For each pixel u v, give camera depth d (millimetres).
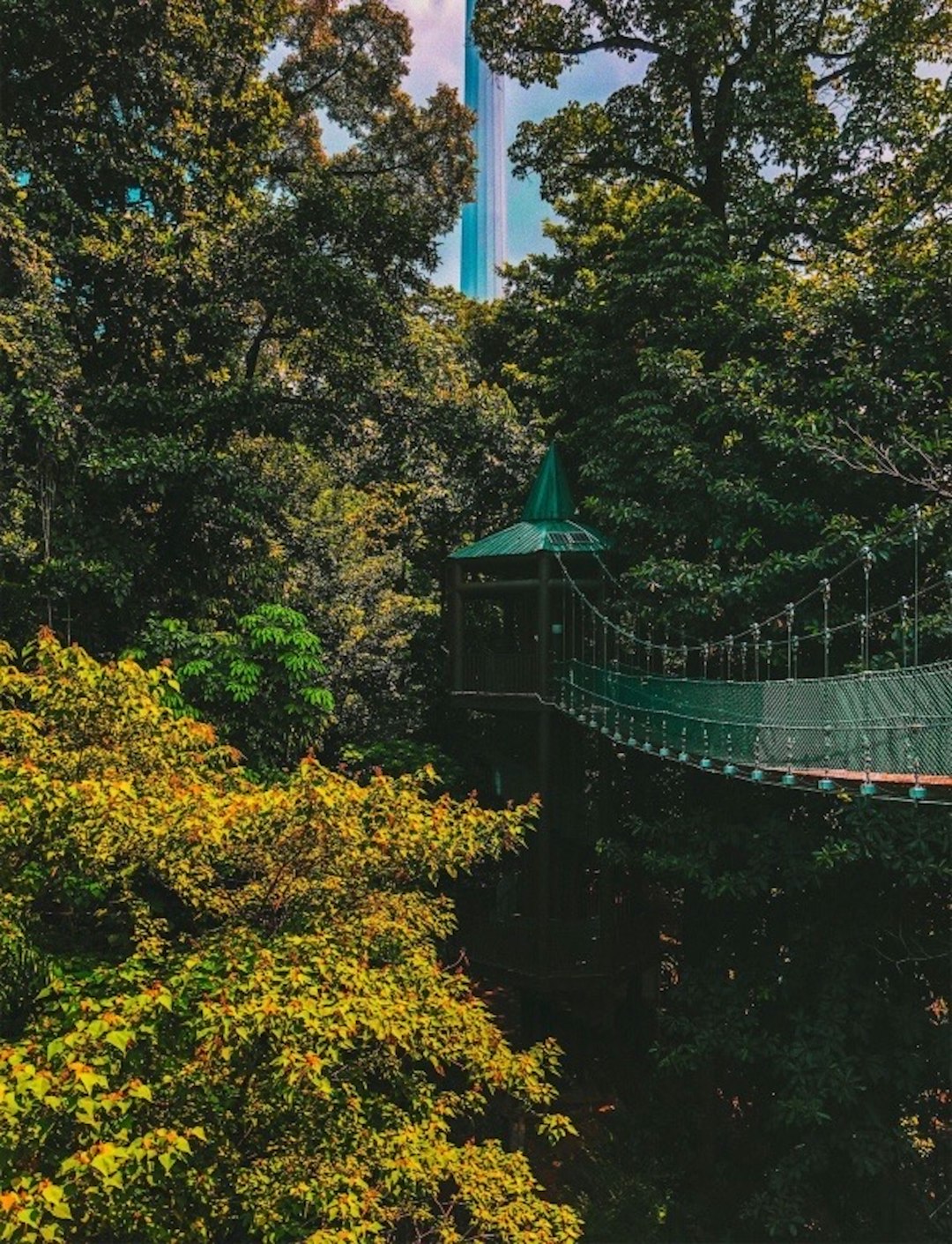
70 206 10109
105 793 4668
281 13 13055
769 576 9727
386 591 16641
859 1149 8594
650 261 12242
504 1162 5211
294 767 10594
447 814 5570
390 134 15648
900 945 9570
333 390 14109
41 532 9688
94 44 10203
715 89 14188
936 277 9922
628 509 11055
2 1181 3295
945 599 9430
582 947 10906
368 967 5434
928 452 9047
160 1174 3805
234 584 11820
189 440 11219
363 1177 4480
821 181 13453
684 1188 10305
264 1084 4312
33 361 8836
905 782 5375
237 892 5590
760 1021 9805
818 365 10562
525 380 15734
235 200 11992
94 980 4840
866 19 13172
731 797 10469
